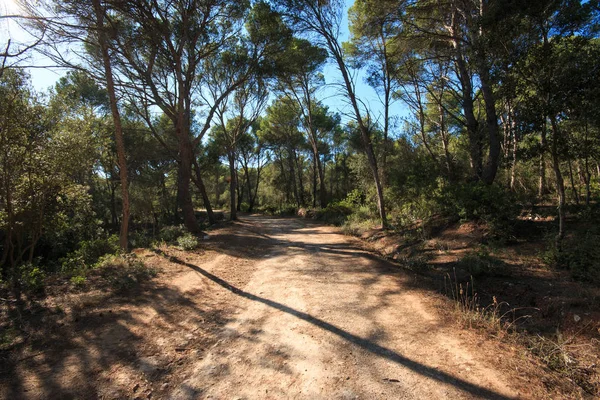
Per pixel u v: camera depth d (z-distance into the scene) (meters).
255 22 16.31
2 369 3.23
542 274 5.70
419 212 11.79
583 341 3.59
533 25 6.31
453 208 10.21
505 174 14.09
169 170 29.48
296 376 3.22
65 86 15.17
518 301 4.93
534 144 6.61
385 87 14.94
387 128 15.14
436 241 9.26
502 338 3.85
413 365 3.36
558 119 6.22
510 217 8.19
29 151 8.60
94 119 10.93
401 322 4.51
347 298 5.66
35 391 2.90
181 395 2.94
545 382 2.98
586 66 5.32
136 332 4.23
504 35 6.33
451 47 13.30
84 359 3.49
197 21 14.04
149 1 11.46
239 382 3.14
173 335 4.23
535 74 5.99
